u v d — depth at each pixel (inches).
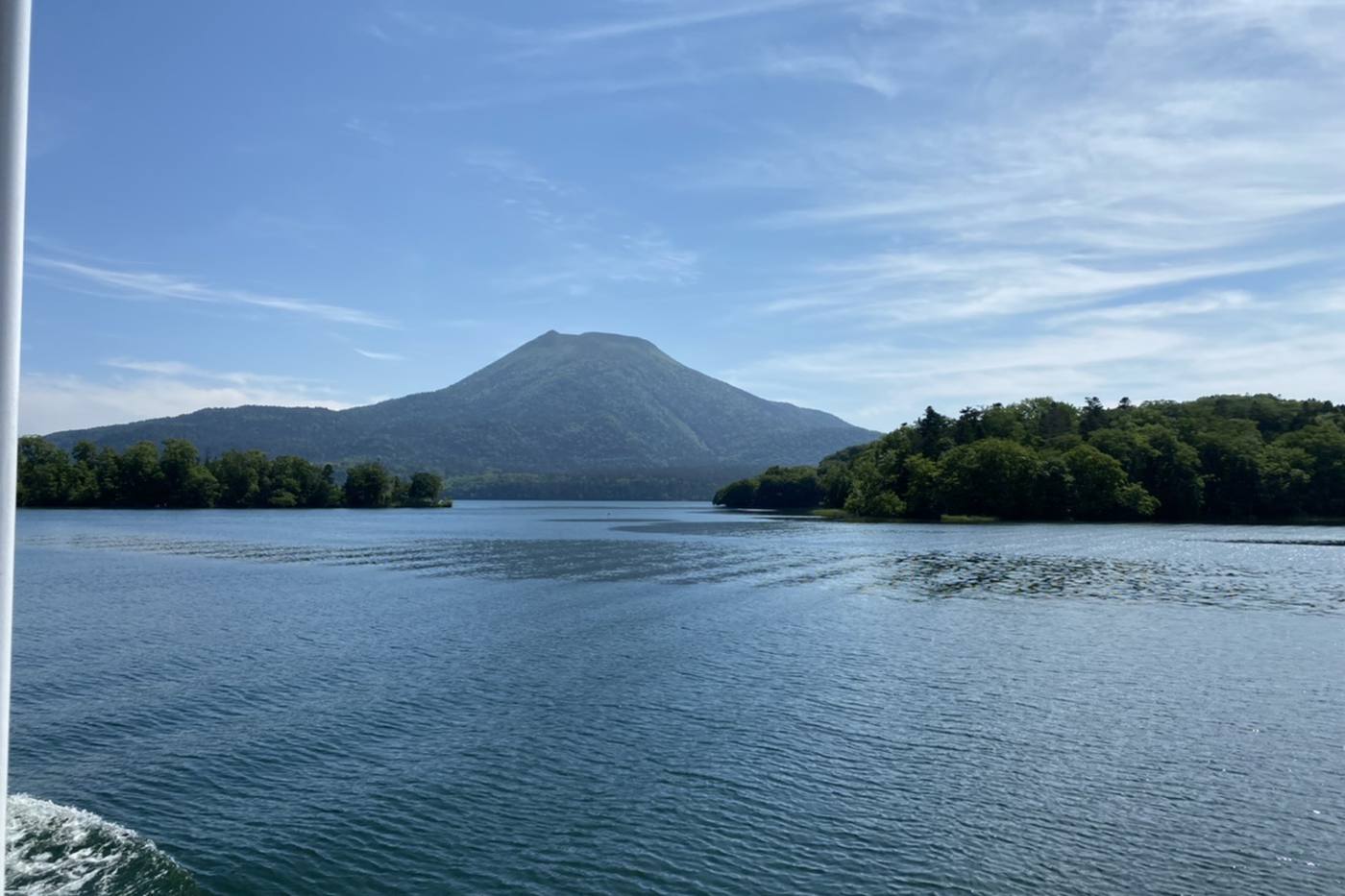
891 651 1549.0
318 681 1300.4
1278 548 4254.4
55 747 981.2
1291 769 925.2
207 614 1974.7
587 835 759.1
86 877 681.6
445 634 1717.5
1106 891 666.2
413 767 924.0
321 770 915.4
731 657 1496.1
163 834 759.1
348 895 658.8
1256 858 720.3
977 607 2140.7
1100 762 948.6
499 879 683.4
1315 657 1503.4
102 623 1822.1
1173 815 804.6
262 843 741.9
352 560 3459.6
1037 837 757.3
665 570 3070.9
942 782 885.8
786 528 6441.9
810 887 671.1
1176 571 3085.6
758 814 804.6
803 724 1083.9
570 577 2827.3
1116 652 1545.3
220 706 1156.5
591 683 1295.5
